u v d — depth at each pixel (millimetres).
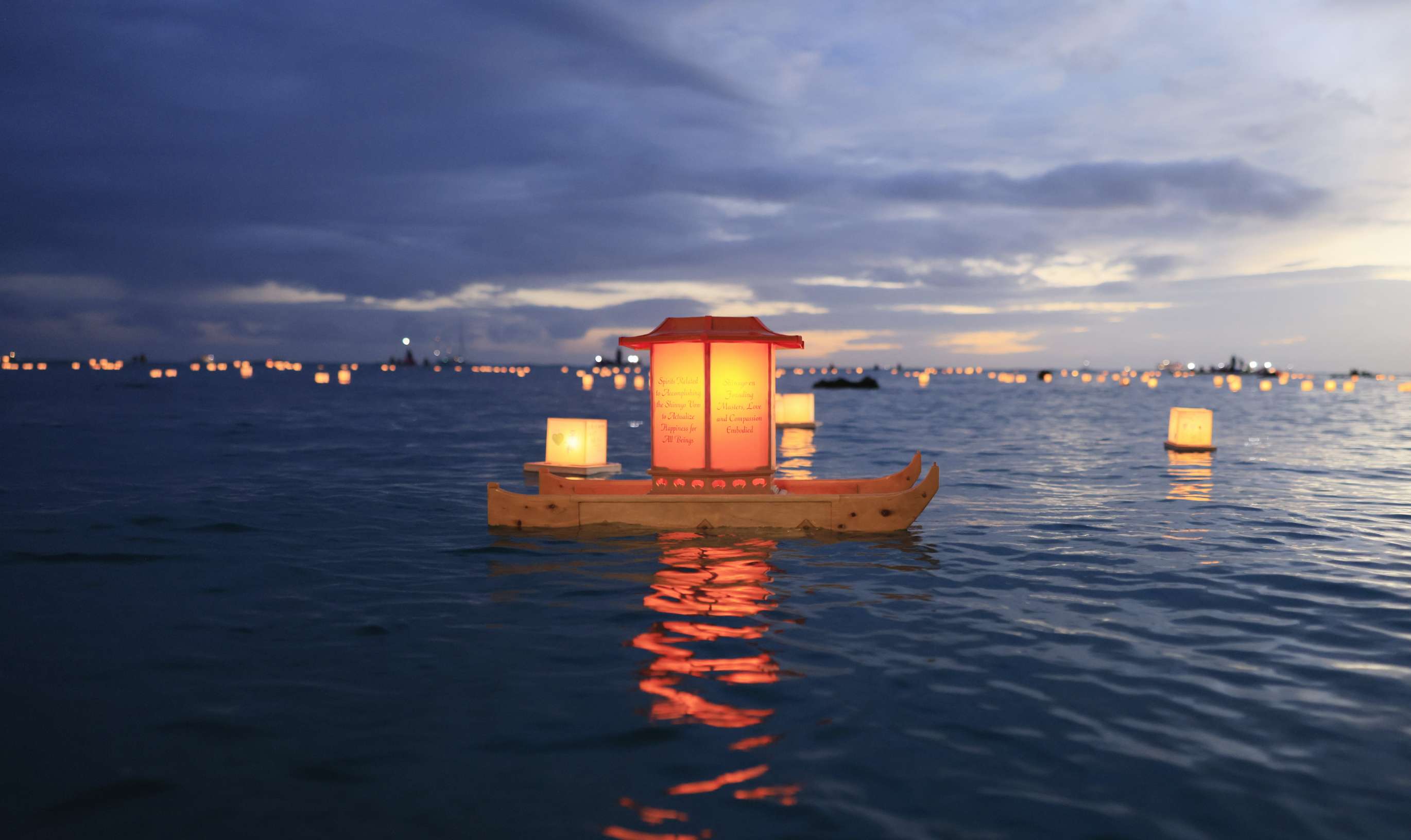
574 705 4977
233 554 9297
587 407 45875
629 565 8805
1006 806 3824
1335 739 4578
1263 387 109062
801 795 3906
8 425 28438
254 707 4949
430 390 75125
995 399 63188
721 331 10539
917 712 4898
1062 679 5480
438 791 3943
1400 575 8484
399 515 11859
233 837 3543
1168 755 4371
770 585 7980
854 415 40031
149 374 115562
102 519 11359
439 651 5996
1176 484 15797
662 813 3742
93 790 3949
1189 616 7023
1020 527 11203
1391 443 25422
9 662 5746
